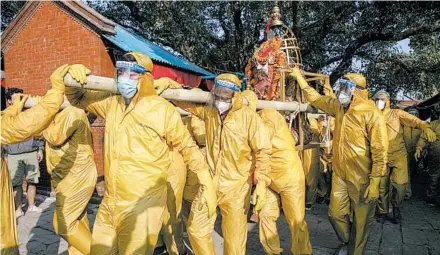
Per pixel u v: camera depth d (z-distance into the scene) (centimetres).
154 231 295
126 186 290
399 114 704
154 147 295
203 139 453
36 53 884
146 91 298
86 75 288
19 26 895
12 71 922
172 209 457
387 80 1658
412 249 539
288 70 528
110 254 296
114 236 298
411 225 651
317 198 804
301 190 438
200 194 363
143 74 295
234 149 361
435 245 555
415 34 1373
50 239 551
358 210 454
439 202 784
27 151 665
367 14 1395
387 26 1402
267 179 362
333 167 475
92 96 324
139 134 291
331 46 1560
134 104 296
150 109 295
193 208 369
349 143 452
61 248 518
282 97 523
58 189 387
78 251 400
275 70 525
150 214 292
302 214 438
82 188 392
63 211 385
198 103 377
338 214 466
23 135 272
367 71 1603
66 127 378
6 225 286
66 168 386
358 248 462
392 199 671
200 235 359
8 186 293
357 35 1465
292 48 555
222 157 365
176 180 453
